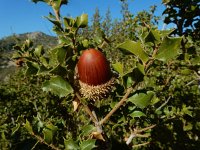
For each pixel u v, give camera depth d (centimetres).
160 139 25
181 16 20
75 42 11
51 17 11
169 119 18
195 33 20
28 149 12
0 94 39
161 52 9
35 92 37
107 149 11
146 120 17
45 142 11
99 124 11
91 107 11
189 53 16
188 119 25
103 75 10
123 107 12
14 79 43
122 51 9
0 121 37
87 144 10
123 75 10
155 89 24
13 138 13
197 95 28
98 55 10
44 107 29
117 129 17
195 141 28
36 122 12
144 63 9
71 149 11
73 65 10
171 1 20
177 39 9
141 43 10
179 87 26
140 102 10
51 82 10
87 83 10
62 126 14
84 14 11
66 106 23
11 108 38
